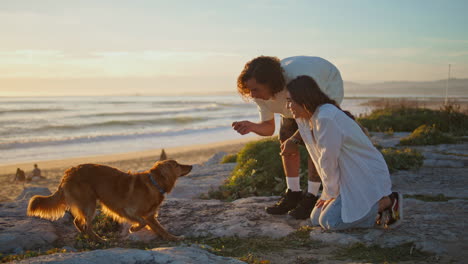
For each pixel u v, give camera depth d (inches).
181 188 260.4
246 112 2591.0
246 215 166.7
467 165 309.7
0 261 115.3
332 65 152.7
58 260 92.4
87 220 151.9
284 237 140.2
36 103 3476.9
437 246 116.9
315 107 133.0
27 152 954.1
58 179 643.5
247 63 149.5
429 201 190.7
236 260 106.6
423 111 819.4
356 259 113.7
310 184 163.2
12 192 548.1
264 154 273.4
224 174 327.3
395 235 129.9
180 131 1428.4
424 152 362.3
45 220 167.8
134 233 155.9
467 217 148.4
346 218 132.4
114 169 156.9
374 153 134.6
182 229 157.2
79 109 2623.0
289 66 146.9
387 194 133.3
